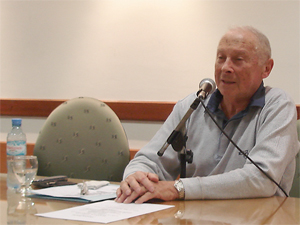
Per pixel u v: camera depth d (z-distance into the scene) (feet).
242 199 3.86
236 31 5.04
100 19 8.90
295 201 3.76
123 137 5.92
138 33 8.57
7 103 9.57
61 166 6.03
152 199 3.76
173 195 3.74
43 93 9.40
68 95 9.18
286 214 3.13
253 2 7.68
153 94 8.43
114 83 8.76
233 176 3.92
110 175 5.84
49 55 9.35
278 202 3.69
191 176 5.27
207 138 5.16
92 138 6.01
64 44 9.21
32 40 9.50
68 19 9.18
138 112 8.41
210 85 4.38
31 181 4.28
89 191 4.15
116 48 8.75
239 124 4.94
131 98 8.61
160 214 3.09
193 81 8.11
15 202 3.62
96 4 8.94
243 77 4.87
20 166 4.21
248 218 2.96
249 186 3.87
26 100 9.40
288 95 4.88
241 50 4.87
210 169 5.08
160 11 8.39
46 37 9.37
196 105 4.28
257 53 4.91
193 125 5.36
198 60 8.07
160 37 8.38
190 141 5.34
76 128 6.10
